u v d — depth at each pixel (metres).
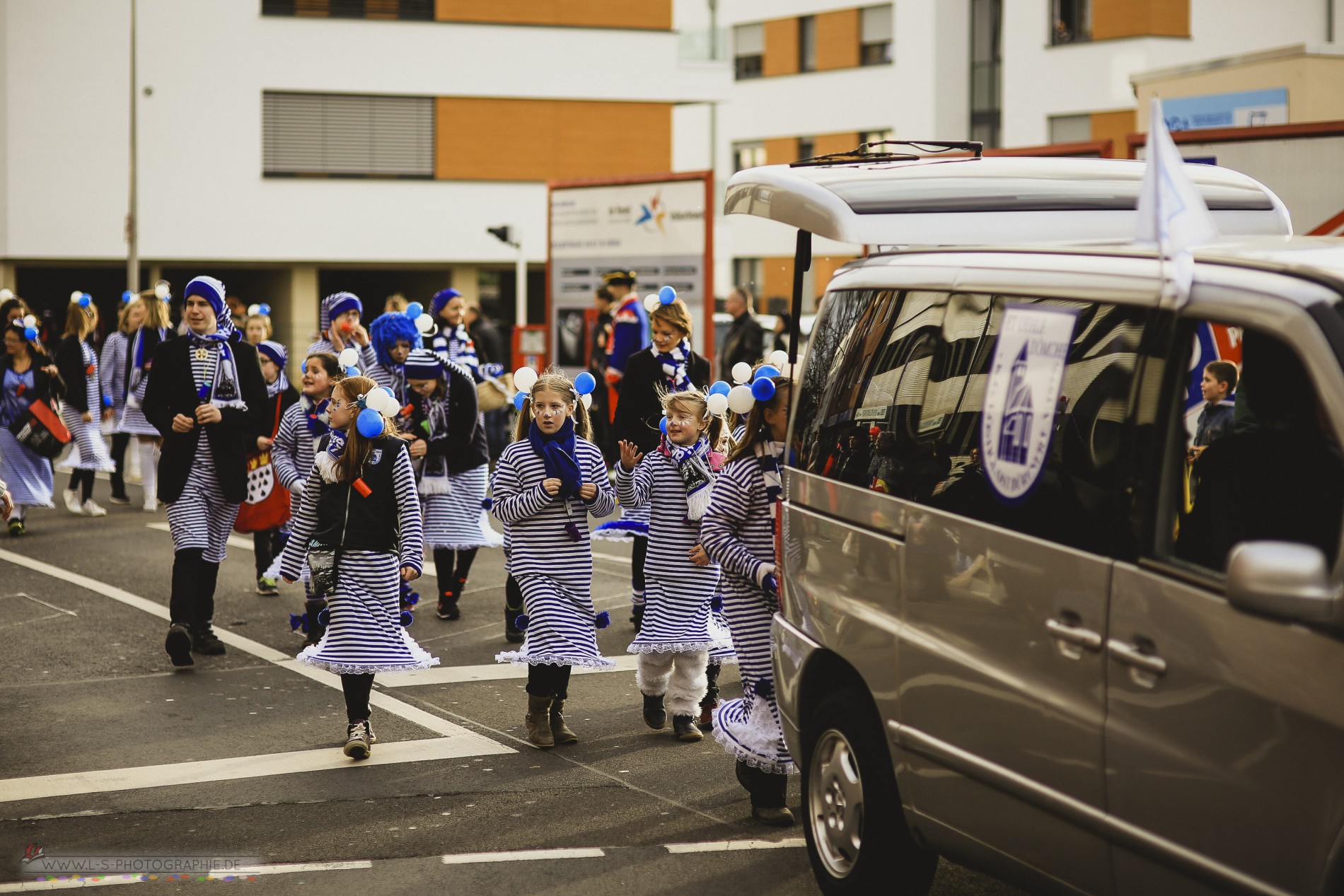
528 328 23.03
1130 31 35.09
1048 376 3.90
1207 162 12.26
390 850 5.38
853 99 40.12
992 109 38.25
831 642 4.77
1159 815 3.42
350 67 32.09
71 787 6.13
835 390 4.98
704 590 6.88
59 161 30.55
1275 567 2.97
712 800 6.03
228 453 8.51
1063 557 3.73
